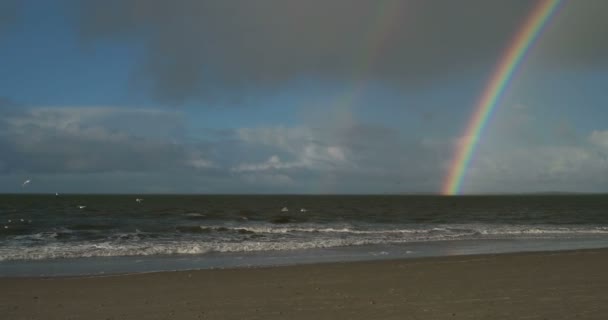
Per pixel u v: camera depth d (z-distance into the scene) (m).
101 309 9.64
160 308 9.66
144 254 20.34
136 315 9.09
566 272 14.27
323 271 14.76
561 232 34.03
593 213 66.88
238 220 46.47
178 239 26.80
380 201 136.00
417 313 8.87
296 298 10.49
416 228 37.31
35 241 25.22
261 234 30.55
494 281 12.62
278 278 13.46
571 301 9.84
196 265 17.25
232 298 10.59
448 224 43.31
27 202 91.56
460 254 20.84
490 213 66.00
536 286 11.76
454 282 12.53
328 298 10.42
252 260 18.75
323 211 69.00
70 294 11.27
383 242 26.12
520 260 17.16
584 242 26.97
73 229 34.03
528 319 8.34
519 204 110.06
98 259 18.81
